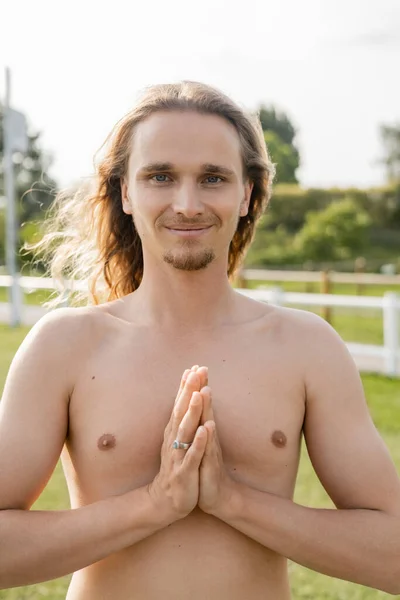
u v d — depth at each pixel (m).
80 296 2.33
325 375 1.74
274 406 1.69
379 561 1.62
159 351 1.71
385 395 7.80
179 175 1.64
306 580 3.70
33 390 1.65
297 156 45.78
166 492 1.53
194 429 1.52
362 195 37.34
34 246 2.44
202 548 1.61
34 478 1.61
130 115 1.77
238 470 1.65
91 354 1.71
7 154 13.63
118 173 1.88
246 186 1.88
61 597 3.47
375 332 13.67
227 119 1.72
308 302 10.15
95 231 2.14
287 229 36.09
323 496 4.58
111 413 1.65
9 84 13.21
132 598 1.60
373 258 34.75
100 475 1.64
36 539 1.55
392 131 54.28
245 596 1.62
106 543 1.55
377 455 1.70
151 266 1.74
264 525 1.58
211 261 1.68
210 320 1.75
